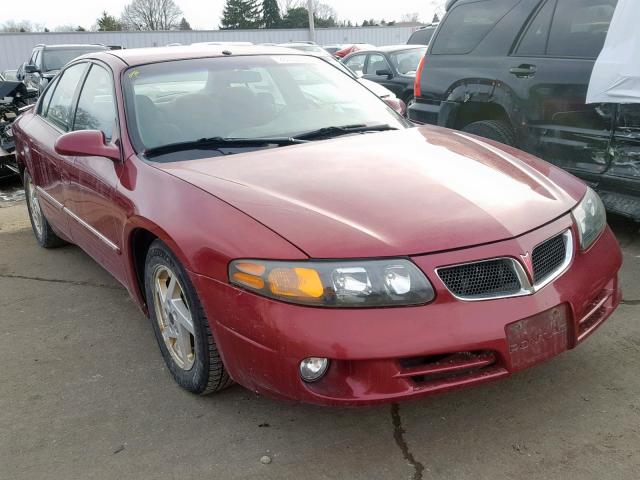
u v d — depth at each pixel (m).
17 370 3.23
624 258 4.27
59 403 2.90
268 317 2.22
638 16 4.23
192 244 2.47
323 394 2.24
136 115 3.28
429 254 2.24
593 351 3.06
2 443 2.63
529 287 2.33
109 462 2.47
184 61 3.70
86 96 3.93
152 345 3.43
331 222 2.34
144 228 2.79
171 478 2.36
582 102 4.55
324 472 2.35
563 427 2.52
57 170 3.99
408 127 3.66
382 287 2.19
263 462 2.42
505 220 2.42
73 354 3.37
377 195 2.53
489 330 2.21
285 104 3.63
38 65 14.73
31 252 5.16
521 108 5.04
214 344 2.57
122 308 3.95
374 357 2.14
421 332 2.16
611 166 4.44
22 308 4.02
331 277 2.19
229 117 3.42
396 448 2.46
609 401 2.66
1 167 7.46
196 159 3.04
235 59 3.81
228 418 2.70
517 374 2.89
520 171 2.93
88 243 3.77
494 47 5.34
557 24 4.85
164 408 2.81
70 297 4.16
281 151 3.10
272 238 2.30
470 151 3.15
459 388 2.26
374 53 11.88
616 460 2.32
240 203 2.49
